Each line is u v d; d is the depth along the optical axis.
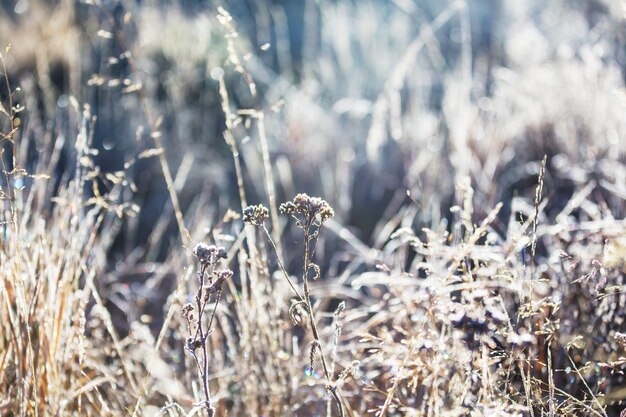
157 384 2.12
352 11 5.52
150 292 2.87
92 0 2.65
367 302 2.57
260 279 2.28
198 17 5.34
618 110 3.06
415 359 1.81
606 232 2.13
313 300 2.66
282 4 6.64
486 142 3.44
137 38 4.43
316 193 3.83
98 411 1.95
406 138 3.87
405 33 5.23
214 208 3.59
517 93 3.63
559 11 4.71
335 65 5.16
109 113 4.32
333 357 1.76
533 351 1.82
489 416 1.53
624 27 3.73
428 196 3.23
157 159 4.00
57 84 4.41
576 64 3.53
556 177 3.10
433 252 2.02
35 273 1.96
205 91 4.76
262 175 3.84
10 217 1.95
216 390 2.16
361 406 1.95
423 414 1.70
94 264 2.54
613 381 1.86
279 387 2.04
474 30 5.25
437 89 4.75
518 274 1.90
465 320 1.48
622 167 2.79
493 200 2.93
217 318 2.34
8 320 1.86
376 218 3.60
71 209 2.19
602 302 1.88
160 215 3.65
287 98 4.47
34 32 4.82
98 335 2.32
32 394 1.76
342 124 4.34
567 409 1.69
